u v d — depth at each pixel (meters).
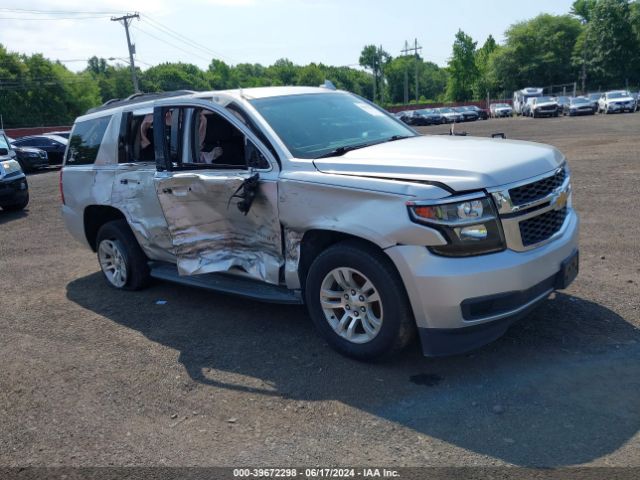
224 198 4.63
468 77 97.06
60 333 5.25
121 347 4.82
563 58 81.75
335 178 4.00
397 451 3.16
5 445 3.49
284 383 4.00
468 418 3.42
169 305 5.76
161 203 5.12
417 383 3.87
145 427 3.59
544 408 3.46
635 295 5.05
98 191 6.07
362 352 4.10
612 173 11.73
